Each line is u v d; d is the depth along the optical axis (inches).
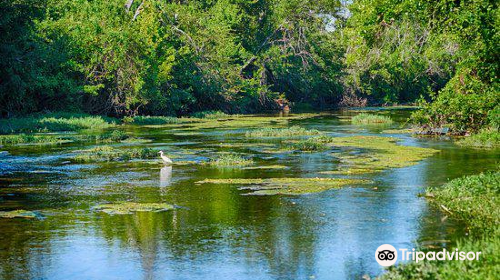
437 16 877.8
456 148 1004.6
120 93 1798.7
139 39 1822.1
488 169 772.0
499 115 1064.8
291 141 1151.0
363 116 1729.8
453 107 1171.9
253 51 2618.1
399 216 527.2
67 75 1717.5
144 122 1702.8
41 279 387.2
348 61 1105.4
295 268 402.6
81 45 1727.4
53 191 659.4
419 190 641.6
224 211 557.3
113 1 1899.6
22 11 1384.1
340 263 410.9
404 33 1517.0
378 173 758.5
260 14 2714.1
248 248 445.4
